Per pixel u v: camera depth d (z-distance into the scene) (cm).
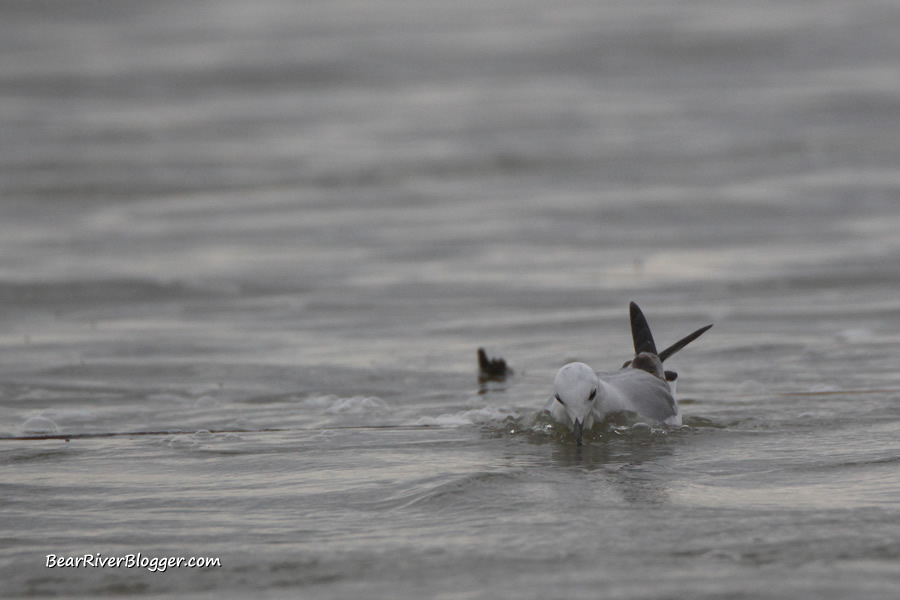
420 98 10819
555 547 1742
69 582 1642
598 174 7550
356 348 3806
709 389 3142
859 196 6544
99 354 3709
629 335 3909
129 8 17662
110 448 2556
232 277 5006
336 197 7031
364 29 15138
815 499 2005
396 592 1555
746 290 4562
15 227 6256
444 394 3175
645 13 15650
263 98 11050
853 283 4619
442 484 2131
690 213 6281
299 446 2561
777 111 9550
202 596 1575
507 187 7231
